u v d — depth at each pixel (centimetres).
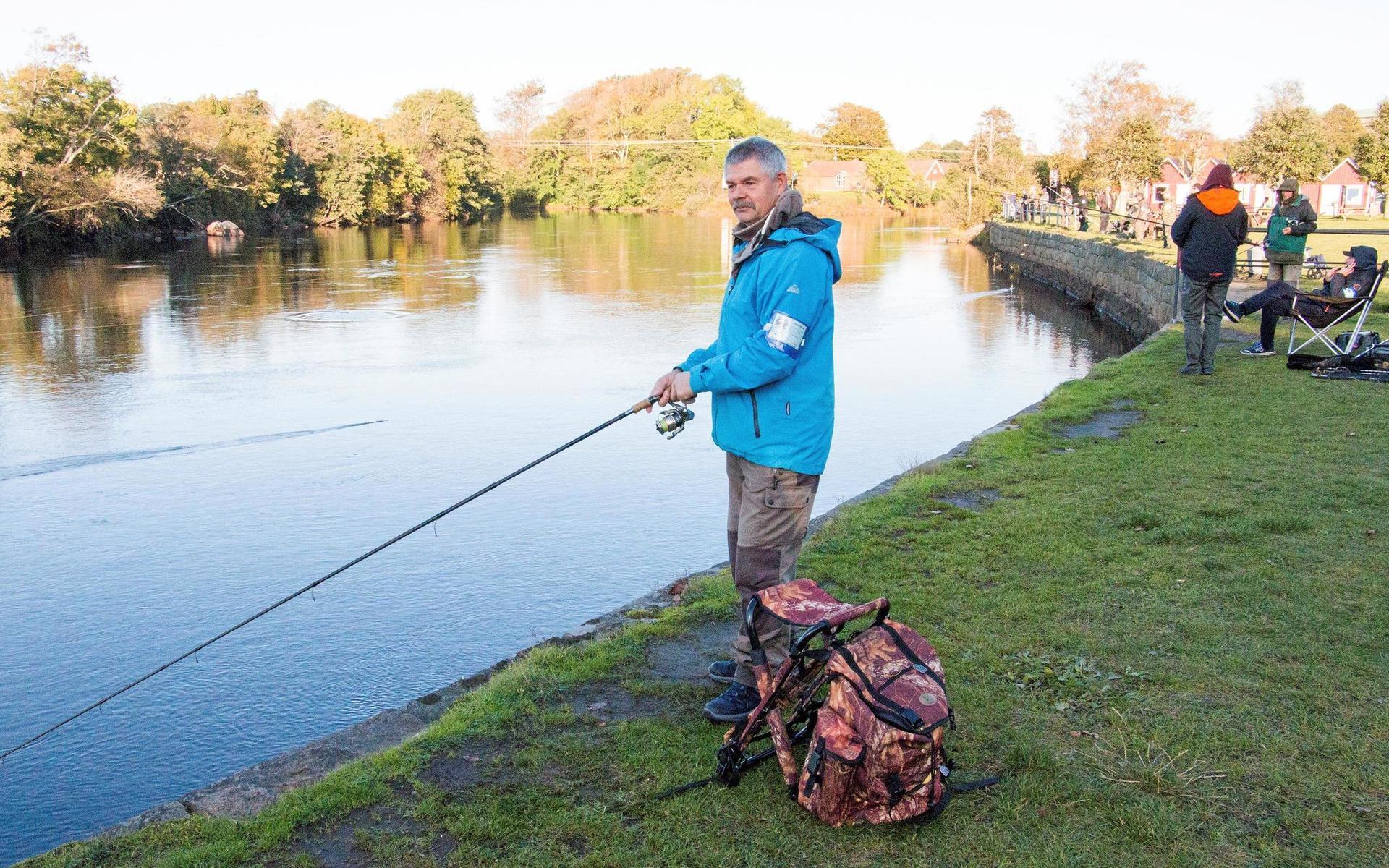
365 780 327
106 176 4547
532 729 357
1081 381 995
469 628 619
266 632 620
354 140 6869
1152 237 2847
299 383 1490
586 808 309
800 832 296
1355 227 3331
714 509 847
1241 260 1853
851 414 1235
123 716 522
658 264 3841
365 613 643
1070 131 4559
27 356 1738
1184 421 796
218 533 815
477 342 1898
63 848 302
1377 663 381
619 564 723
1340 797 303
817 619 310
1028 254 3681
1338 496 584
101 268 3553
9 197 3991
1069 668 385
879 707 292
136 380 1516
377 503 888
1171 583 465
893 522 568
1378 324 1197
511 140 10388
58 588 703
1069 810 302
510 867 284
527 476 958
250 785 338
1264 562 486
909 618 437
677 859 285
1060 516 570
